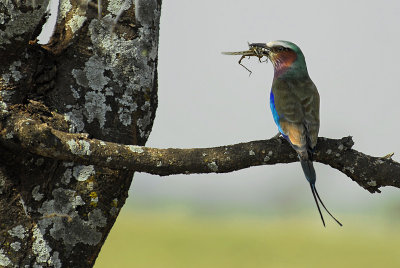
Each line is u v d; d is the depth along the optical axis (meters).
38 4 6.20
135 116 7.39
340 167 7.65
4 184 6.66
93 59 7.24
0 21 6.18
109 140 7.20
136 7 7.46
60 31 7.34
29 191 6.75
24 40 6.43
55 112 6.99
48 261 6.78
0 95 6.66
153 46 7.66
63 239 6.89
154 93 7.84
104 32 7.30
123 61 7.34
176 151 6.71
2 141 6.37
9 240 6.63
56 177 6.91
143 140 7.61
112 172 7.09
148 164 6.55
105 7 7.35
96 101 7.19
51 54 7.13
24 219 6.71
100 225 7.10
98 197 7.05
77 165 7.00
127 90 7.34
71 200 6.95
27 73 6.84
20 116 6.47
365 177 7.44
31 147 6.32
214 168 6.82
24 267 6.66
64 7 7.48
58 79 7.12
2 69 6.72
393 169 7.37
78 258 7.02
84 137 6.48
